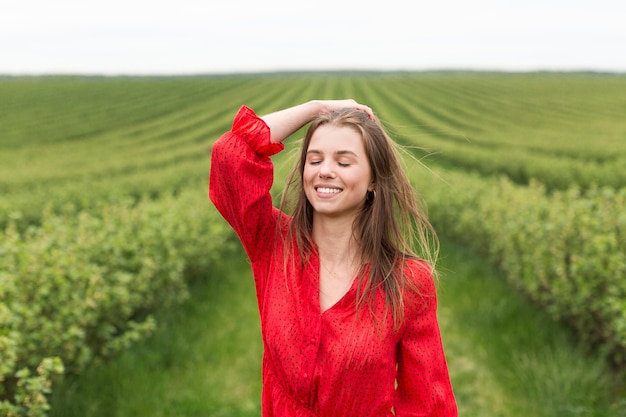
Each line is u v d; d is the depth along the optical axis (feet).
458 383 16.48
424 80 295.48
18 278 14.28
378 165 5.91
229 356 18.33
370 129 5.92
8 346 10.98
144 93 221.05
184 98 204.64
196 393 15.71
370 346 5.57
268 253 6.19
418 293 5.89
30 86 244.42
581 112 158.10
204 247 25.75
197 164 61.11
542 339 17.72
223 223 31.22
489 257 28.43
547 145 80.84
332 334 5.64
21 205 38.75
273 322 5.77
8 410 10.56
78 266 16.16
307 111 6.34
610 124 127.03
